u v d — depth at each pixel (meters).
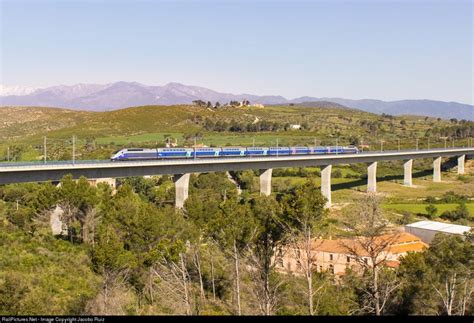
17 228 93.62
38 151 197.50
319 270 81.44
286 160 159.50
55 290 61.59
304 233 56.09
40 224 95.75
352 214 62.94
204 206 93.50
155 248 63.00
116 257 58.91
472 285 56.38
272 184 180.38
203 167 137.38
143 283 65.06
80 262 76.00
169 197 151.50
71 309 52.12
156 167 125.69
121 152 123.62
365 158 191.00
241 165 148.00
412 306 55.47
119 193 95.94
